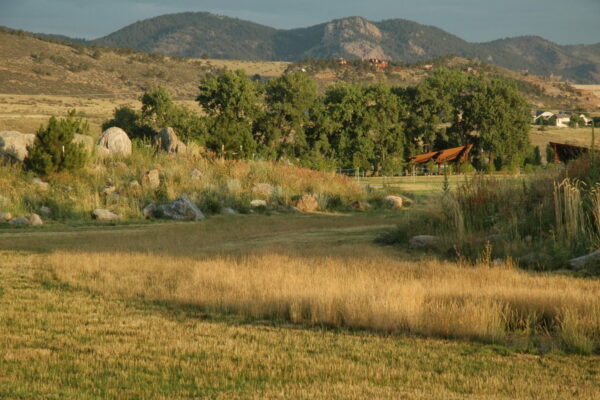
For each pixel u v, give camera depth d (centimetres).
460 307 1353
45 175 4425
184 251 2545
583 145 2969
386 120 11494
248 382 935
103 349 1109
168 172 4816
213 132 6131
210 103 10906
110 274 1897
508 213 2397
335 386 913
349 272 1827
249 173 5238
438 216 2612
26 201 3931
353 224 3612
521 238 2219
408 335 1256
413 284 1551
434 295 1444
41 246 2719
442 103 11950
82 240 2941
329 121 11206
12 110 18075
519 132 11644
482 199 2542
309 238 2948
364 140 11000
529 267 1927
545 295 1389
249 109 10638
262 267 1944
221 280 1692
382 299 1358
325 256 2270
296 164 10375
